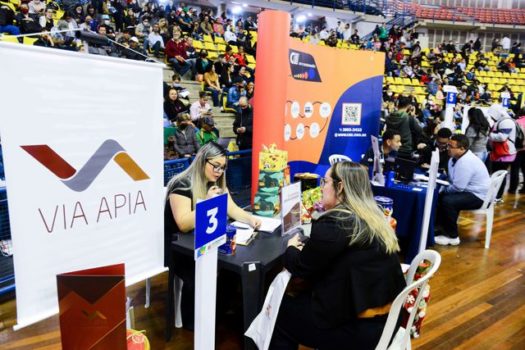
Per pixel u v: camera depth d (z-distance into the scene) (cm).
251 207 255
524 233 412
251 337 165
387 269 145
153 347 204
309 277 152
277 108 276
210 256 131
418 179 353
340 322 145
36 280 115
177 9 1077
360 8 1470
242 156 427
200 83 715
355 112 362
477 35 1778
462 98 1066
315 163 345
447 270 315
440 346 216
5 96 102
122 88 127
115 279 110
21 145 106
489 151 546
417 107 843
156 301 252
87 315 111
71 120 116
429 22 1673
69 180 118
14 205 107
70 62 113
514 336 228
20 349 201
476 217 467
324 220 149
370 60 359
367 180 156
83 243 124
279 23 263
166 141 457
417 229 313
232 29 1095
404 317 195
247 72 815
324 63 330
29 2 673
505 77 1402
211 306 136
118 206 132
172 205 195
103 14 796
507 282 296
